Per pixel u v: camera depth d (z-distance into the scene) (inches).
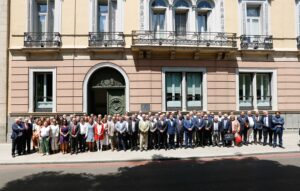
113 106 735.1
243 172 406.9
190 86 751.7
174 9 753.0
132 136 590.6
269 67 770.8
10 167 469.4
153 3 748.0
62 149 565.9
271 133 614.5
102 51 714.2
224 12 763.4
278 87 771.4
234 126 620.7
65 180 381.1
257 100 773.9
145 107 719.1
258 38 770.2
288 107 770.8
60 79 713.6
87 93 718.5
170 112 677.3
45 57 716.0
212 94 743.1
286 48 777.6
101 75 736.3
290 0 781.3
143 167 451.8
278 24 780.0
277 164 457.4
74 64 716.7
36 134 591.8
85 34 722.8
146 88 722.8
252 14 789.9
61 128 567.5
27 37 711.7
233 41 742.5
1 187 352.5
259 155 537.3
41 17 741.9
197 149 587.8
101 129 585.9
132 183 358.9
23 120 612.1
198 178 377.7
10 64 713.0
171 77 745.0
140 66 724.0
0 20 708.7
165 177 385.7
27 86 709.9
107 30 738.2
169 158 507.2
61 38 719.7
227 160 496.4
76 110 710.5
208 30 772.0
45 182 373.1
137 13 734.5
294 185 338.6
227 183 351.9
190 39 737.0
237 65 757.3
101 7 747.4
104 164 481.7
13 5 721.0
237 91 753.6
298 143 644.7
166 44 715.4
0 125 697.6
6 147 645.3
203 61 744.3
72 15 724.7
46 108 722.2
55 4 722.8
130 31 732.0
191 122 608.4
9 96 709.9
